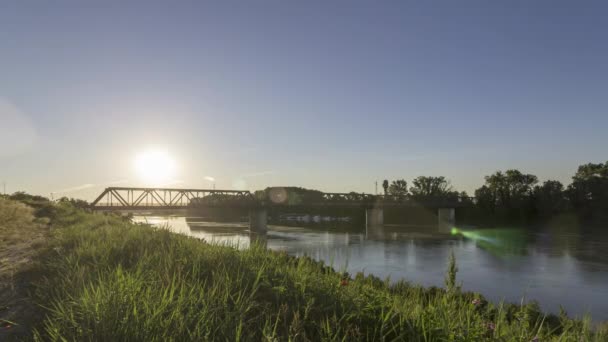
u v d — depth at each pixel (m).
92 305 4.84
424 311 5.10
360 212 153.50
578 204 116.31
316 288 6.36
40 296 6.21
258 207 91.94
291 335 4.48
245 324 4.80
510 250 55.19
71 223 25.47
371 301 5.79
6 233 18.25
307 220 163.62
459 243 65.31
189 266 7.62
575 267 39.97
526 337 4.89
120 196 80.62
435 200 130.00
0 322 5.34
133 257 8.95
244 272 7.12
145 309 4.78
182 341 4.17
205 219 146.12
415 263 41.25
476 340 4.57
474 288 29.06
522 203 123.75
